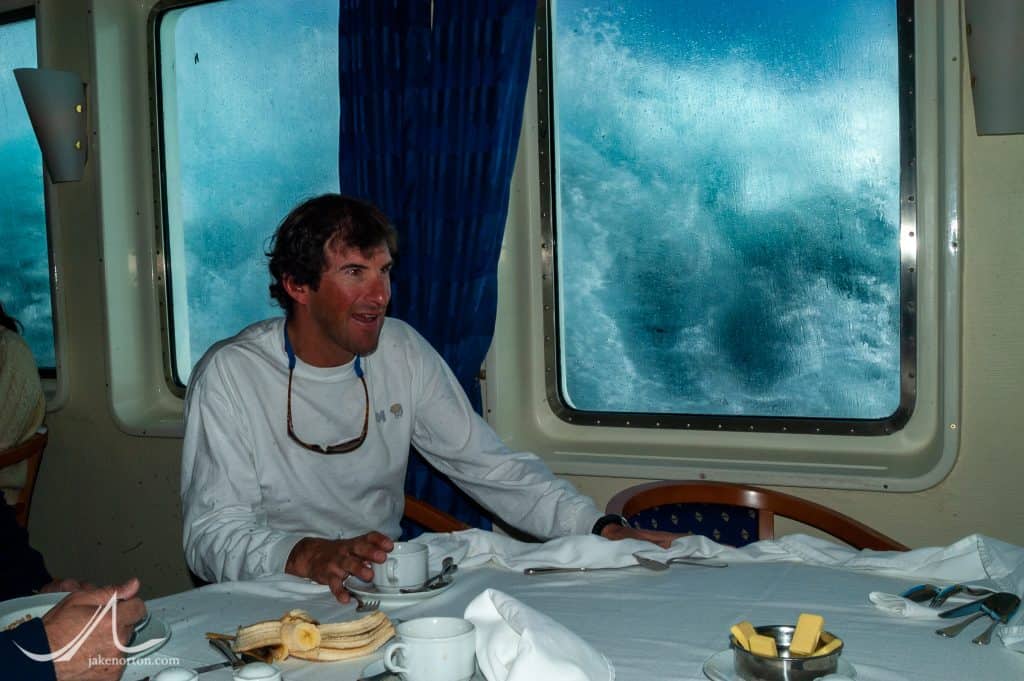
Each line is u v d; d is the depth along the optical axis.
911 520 2.41
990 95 2.14
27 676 1.03
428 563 1.44
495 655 1.02
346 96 2.81
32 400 3.31
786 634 1.11
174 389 3.64
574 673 0.96
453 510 2.75
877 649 1.15
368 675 1.07
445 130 2.67
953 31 2.25
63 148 3.40
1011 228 2.26
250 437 1.97
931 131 2.36
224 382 1.97
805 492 2.50
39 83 3.31
